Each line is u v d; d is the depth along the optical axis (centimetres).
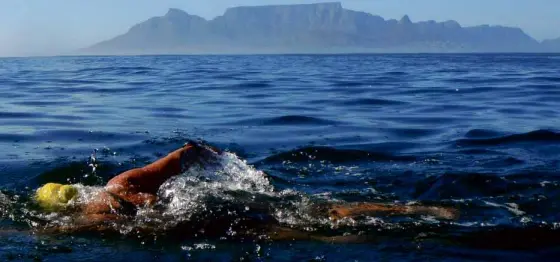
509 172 725
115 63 6231
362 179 707
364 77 2866
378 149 892
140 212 534
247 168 642
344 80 2592
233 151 872
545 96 1722
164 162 580
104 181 712
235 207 550
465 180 672
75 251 462
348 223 518
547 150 868
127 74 3288
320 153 840
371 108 1448
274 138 993
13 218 543
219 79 2695
